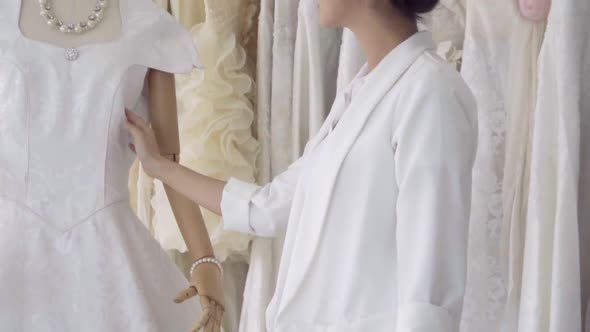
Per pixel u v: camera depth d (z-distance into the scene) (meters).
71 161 1.61
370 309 1.29
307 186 1.39
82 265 1.58
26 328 1.55
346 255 1.31
